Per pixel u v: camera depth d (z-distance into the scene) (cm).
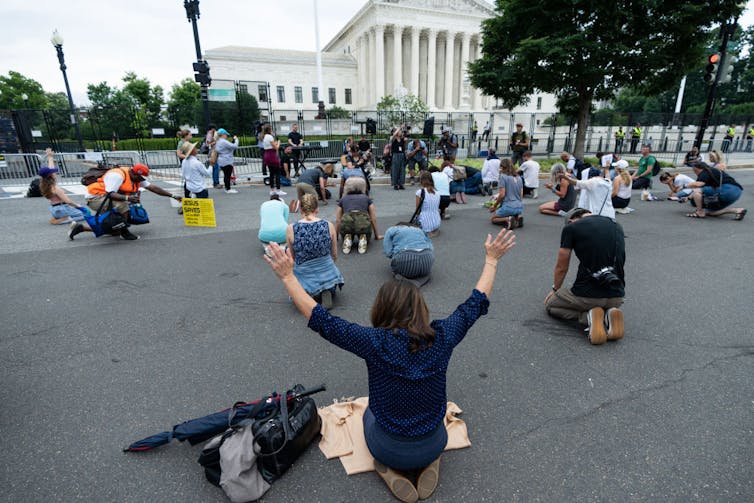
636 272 574
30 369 339
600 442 261
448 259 628
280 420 226
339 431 264
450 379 328
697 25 1536
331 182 1448
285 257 199
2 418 281
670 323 424
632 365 348
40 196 1148
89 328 410
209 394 307
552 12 1605
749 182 1553
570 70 1662
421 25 6062
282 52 6881
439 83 6819
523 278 549
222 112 2553
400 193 1269
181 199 805
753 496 221
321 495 222
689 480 232
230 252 654
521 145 1688
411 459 201
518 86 1905
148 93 6019
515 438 265
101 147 2333
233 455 216
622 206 962
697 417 284
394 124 2438
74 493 223
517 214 811
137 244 697
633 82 1742
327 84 6894
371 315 202
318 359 354
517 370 340
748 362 353
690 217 925
